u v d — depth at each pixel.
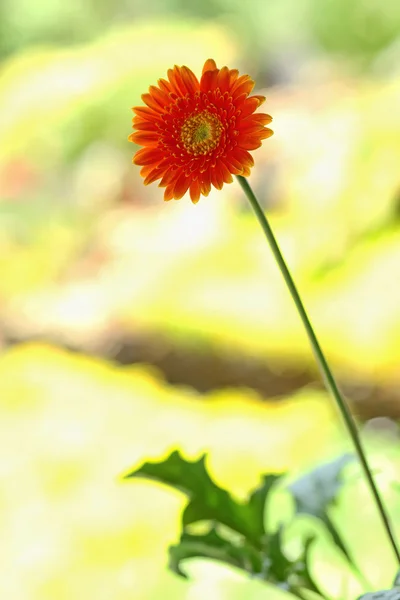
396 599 1.17
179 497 2.35
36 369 3.11
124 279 3.59
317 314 2.98
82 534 2.26
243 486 2.48
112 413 2.81
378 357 2.90
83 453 2.59
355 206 2.98
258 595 2.13
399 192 2.95
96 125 4.23
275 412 2.87
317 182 3.04
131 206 4.37
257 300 3.16
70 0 5.89
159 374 3.70
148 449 2.61
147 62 4.06
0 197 4.41
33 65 4.21
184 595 2.14
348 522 2.31
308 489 1.40
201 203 3.60
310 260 3.08
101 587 2.15
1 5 6.00
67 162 4.47
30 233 4.39
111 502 2.37
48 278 4.25
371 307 2.84
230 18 5.75
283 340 3.14
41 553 2.24
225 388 3.56
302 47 5.70
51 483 2.47
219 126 1.15
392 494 2.45
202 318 3.27
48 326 3.95
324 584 2.06
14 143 4.17
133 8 5.98
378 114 3.01
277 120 3.40
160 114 1.15
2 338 4.09
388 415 3.19
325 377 1.21
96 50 4.18
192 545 1.37
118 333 3.75
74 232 4.38
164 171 1.16
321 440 2.73
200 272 3.33
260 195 3.72
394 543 1.23
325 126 3.17
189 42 4.17
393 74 3.97
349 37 5.11
